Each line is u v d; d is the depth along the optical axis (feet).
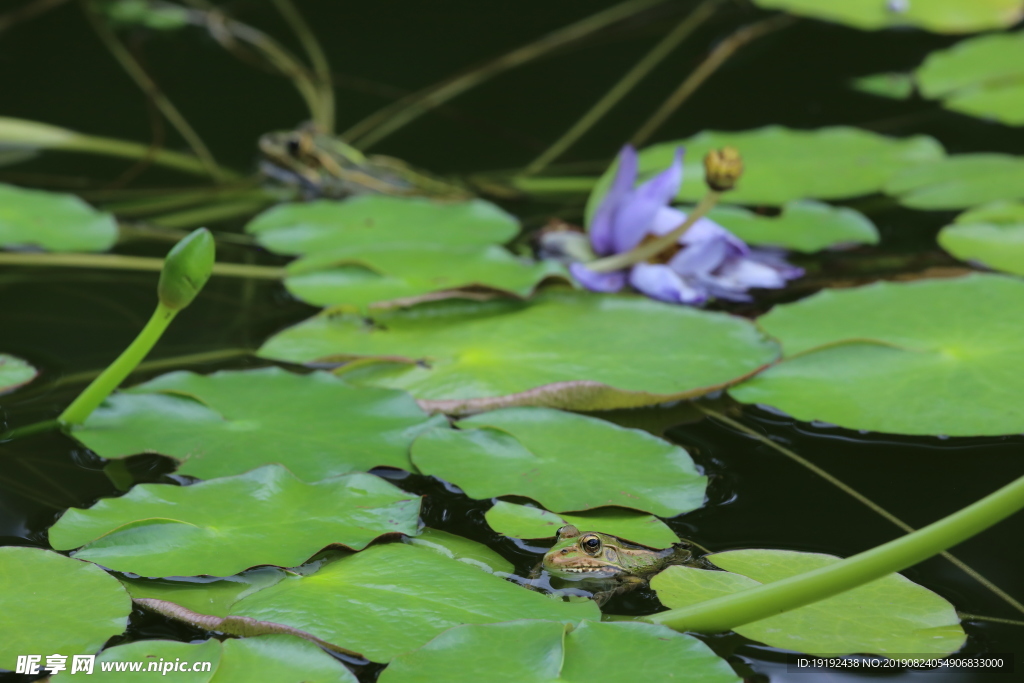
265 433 14.55
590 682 14.12
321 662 14.15
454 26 22.97
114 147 16.05
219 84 19.29
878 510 14.46
